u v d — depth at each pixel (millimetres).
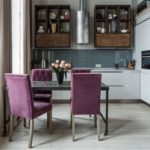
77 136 3951
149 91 6090
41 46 7008
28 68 6156
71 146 3506
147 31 6074
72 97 3748
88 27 7074
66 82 4645
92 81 3697
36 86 3998
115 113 5566
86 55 7434
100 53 7457
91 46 7387
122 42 7102
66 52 7410
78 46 7367
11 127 3727
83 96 3734
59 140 3768
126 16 7227
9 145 3537
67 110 5910
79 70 5188
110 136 3947
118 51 7469
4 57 4074
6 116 4121
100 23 7352
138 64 6965
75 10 7352
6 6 4156
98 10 7340
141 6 6773
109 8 7285
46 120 4957
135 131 4211
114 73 6859
